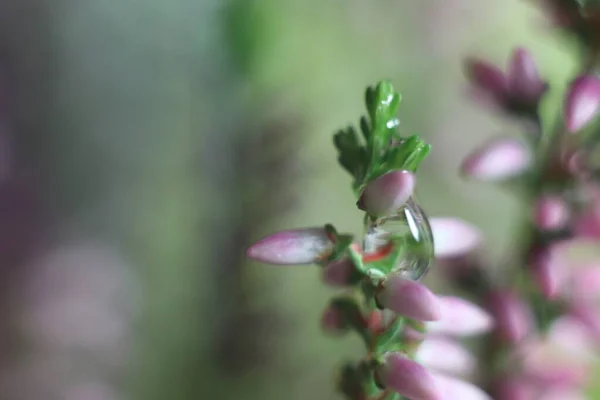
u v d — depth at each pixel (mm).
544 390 90
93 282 108
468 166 85
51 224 108
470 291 89
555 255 87
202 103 116
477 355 89
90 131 112
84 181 111
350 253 70
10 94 107
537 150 86
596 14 83
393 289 68
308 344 117
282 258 70
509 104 87
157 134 115
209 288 113
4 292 104
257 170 116
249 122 117
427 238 69
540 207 86
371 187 66
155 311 112
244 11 115
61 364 105
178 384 110
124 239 112
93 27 112
